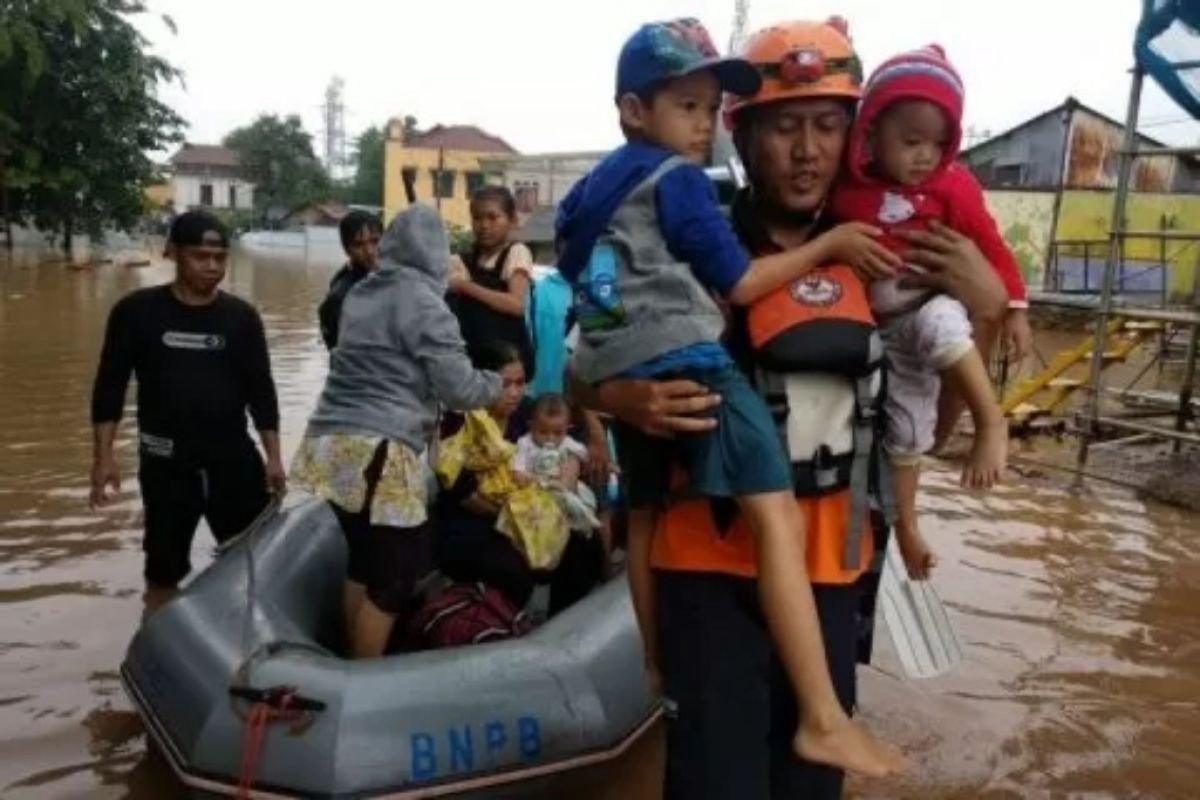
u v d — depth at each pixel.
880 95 2.28
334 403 4.13
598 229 2.33
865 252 2.30
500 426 4.86
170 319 5.08
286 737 3.29
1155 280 23.06
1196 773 4.13
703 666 2.36
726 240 2.27
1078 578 6.43
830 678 2.34
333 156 107.75
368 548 4.09
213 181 82.94
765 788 2.37
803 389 2.32
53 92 23.27
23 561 5.94
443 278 4.17
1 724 4.18
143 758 3.97
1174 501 8.26
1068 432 11.04
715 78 2.33
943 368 2.37
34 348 13.81
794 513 2.25
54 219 28.91
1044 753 4.24
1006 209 24.69
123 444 8.64
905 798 3.86
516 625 4.18
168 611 3.93
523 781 3.48
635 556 2.49
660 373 2.23
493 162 29.45
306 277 32.47
